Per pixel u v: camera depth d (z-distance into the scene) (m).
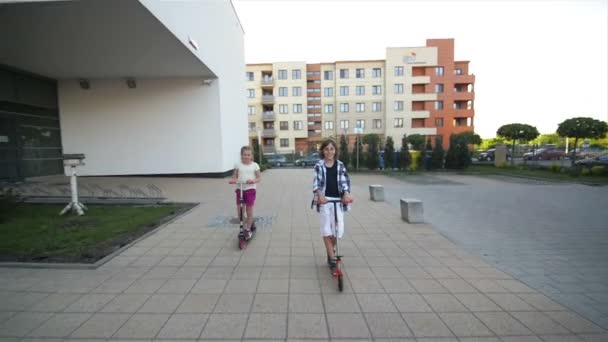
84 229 5.52
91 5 6.80
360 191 11.20
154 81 13.98
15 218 6.29
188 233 5.45
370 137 34.34
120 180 13.15
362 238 5.30
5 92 11.42
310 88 44.97
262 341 2.42
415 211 6.38
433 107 40.16
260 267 3.95
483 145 51.06
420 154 21.38
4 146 11.37
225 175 14.96
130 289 3.31
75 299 3.09
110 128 14.02
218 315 2.79
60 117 13.83
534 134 20.95
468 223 6.65
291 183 13.55
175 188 11.13
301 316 2.79
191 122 14.24
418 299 3.12
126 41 9.12
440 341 2.45
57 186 10.63
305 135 42.41
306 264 4.05
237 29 18.36
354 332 2.55
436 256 4.42
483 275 3.76
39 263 3.94
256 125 42.28
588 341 2.47
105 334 2.51
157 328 2.59
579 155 27.91
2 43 9.11
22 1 6.52
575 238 5.54
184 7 9.56
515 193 11.06
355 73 41.59
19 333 2.51
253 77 42.03
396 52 39.94
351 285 3.43
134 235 5.24
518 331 2.59
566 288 3.47
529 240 5.41
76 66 11.72
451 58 40.00
